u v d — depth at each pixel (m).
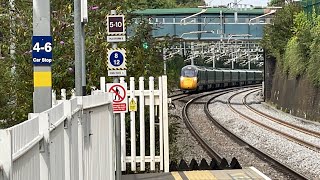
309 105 64.88
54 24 25.08
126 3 28.47
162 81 23.14
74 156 12.06
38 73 14.37
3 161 6.50
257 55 156.88
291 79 76.00
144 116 24.53
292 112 73.06
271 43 86.50
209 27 99.81
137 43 28.12
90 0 27.64
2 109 22.05
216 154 34.53
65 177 10.90
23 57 23.09
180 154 30.98
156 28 29.92
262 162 33.22
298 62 71.19
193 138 44.50
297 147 38.53
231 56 157.62
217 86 139.38
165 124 23.17
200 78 117.19
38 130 8.57
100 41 26.06
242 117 62.94
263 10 99.62
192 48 123.31
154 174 22.39
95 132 15.60
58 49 24.28
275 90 87.56
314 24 71.25
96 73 25.78
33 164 8.05
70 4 25.92
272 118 61.66
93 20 27.45
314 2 73.12
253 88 146.25
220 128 51.97
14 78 22.95
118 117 20.19
